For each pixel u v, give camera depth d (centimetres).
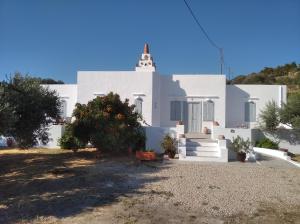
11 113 1367
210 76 2656
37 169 1554
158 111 2645
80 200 1096
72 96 2778
